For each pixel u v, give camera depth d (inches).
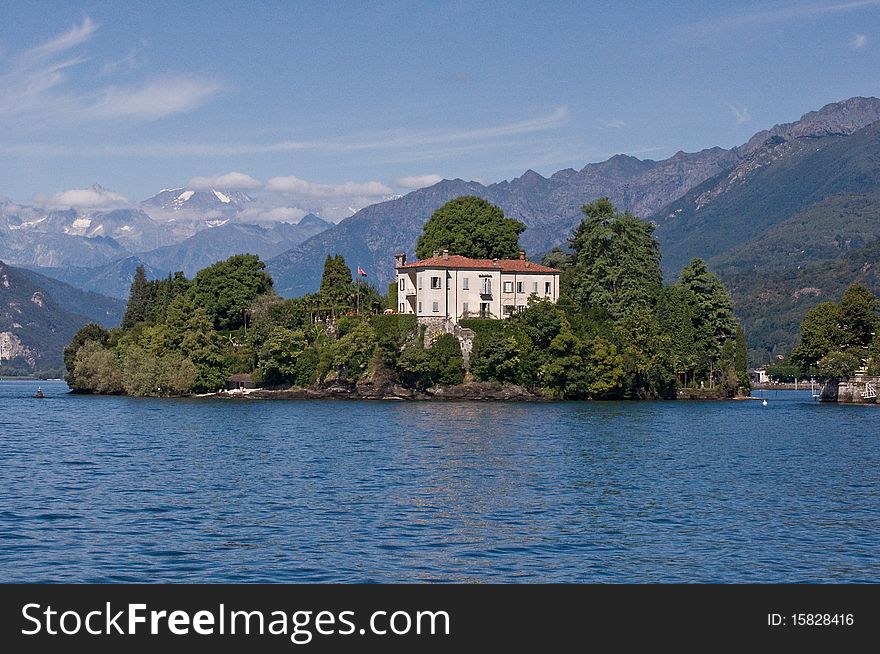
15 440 5034.5
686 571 2159.2
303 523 2600.9
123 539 2404.0
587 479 3452.3
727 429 5782.5
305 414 6845.5
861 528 2593.5
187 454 4261.8
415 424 5895.7
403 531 2502.5
